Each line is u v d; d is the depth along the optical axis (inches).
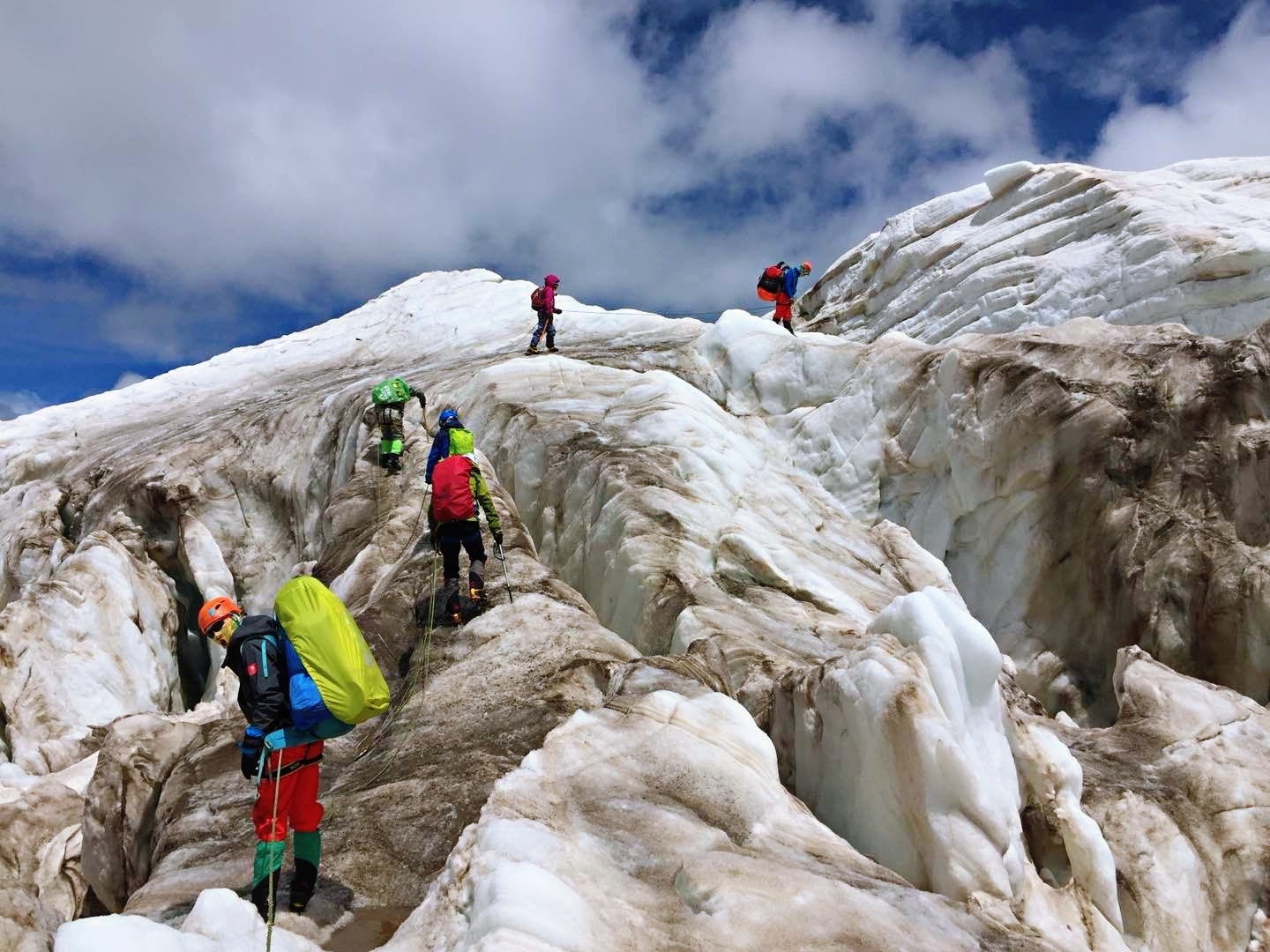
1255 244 464.1
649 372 488.1
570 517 415.2
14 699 436.1
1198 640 359.3
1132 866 220.5
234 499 611.8
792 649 314.2
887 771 185.3
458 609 283.0
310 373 838.5
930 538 452.8
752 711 267.0
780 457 485.7
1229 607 352.5
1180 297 487.2
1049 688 394.3
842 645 321.1
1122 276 516.4
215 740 232.1
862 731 191.6
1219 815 232.8
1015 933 151.9
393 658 276.2
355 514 411.5
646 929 132.6
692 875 144.2
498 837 147.9
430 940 137.1
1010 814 189.8
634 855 150.8
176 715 373.4
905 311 669.3
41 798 283.4
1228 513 369.7
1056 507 409.1
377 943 152.6
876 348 495.2
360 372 776.3
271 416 642.8
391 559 350.6
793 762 228.5
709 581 360.2
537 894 130.0
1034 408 414.0
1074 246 565.9
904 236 709.3
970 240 643.5
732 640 310.7
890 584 396.5
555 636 268.7
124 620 487.8
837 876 154.6
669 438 428.1
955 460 439.5
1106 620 388.2
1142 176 586.9
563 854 145.6
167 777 222.5
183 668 573.3
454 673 257.0
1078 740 271.1
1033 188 619.2
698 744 184.7
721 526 386.6
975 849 172.1
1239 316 474.0
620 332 709.9
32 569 613.9
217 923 133.2
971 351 456.1
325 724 153.9
